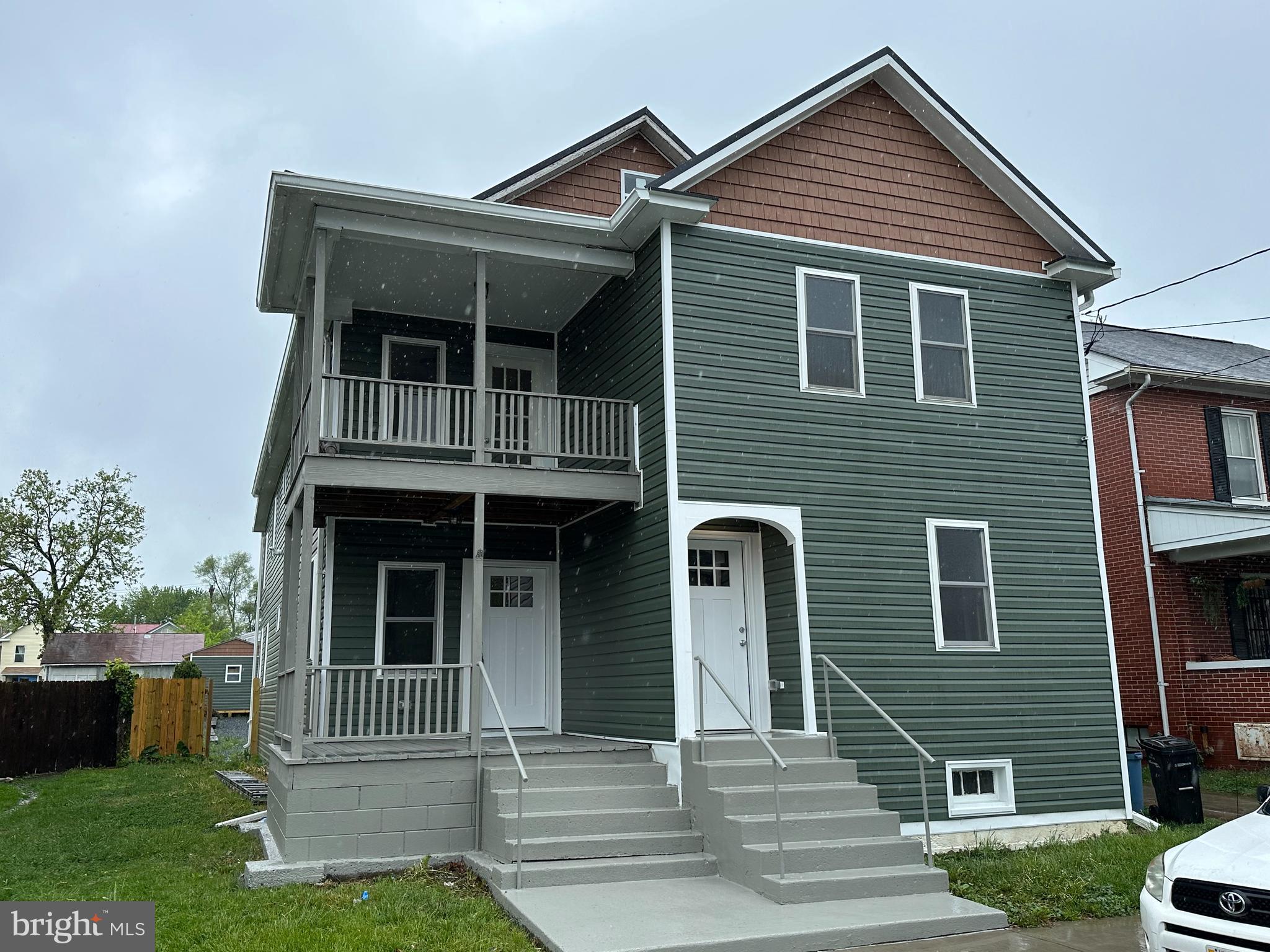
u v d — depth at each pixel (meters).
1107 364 16.81
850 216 11.49
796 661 10.29
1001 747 10.80
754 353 10.65
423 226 10.29
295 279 11.43
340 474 9.62
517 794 8.66
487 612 12.64
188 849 10.09
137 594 97.44
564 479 10.38
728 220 10.85
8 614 45.22
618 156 14.34
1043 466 11.85
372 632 12.16
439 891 7.77
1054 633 11.40
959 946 6.69
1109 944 6.70
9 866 9.30
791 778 8.96
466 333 13.30
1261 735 14.19
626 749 9.72
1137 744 15.80
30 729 18.91
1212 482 16.84
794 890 7.36
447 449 11.50
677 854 8.55
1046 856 9.27
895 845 8.12
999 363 11.91
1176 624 15.61
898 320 11.48
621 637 10.84
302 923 6.61
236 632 92.00
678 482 10.02
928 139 12.19
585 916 6.83
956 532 11.27
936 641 10.78
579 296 12.42
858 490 10.81
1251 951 4.97
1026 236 12.46
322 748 9.82
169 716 21.81
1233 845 5.59
